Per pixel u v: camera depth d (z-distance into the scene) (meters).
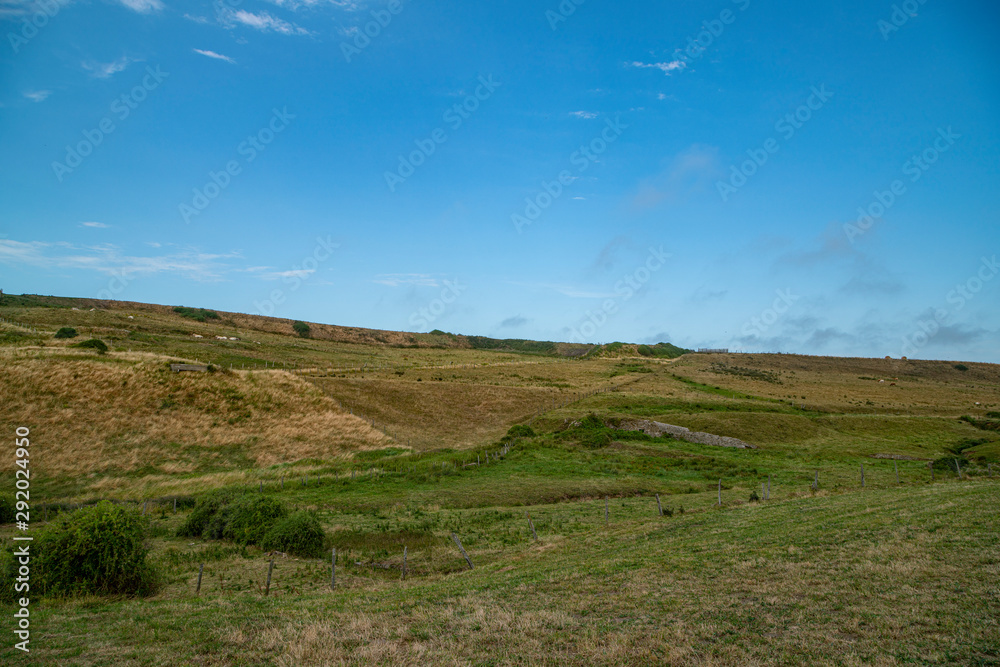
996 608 9.06
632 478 36.97
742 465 41.81
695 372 107.69
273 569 19.27
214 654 10.12
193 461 43.25
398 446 51.53
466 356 126.19
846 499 22.52
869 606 9.84
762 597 11.02
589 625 10.34
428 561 20.20
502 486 34.72
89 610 13.76
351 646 10.16
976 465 37.03
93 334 79.38
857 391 94.94
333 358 97.25
